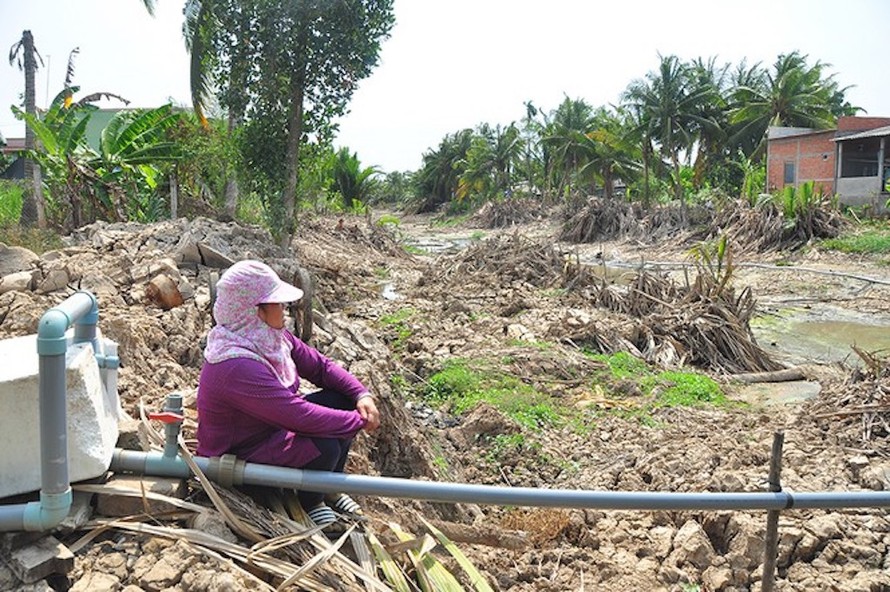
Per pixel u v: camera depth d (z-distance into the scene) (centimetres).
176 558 292
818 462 666
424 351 1204
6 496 293
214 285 728
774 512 383
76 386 302
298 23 1667
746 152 4834
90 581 279
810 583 465
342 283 1755
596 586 473
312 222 3111
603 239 3828
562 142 4975
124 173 1812
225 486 333
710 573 484
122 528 304
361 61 1738
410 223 6950
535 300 1625
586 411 959
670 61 4172
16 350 328
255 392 318
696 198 3969
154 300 784
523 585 469
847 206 3347
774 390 1147
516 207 5419
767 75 4888
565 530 552
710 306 1395
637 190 4934
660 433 850
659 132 4212
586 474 742
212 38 1727
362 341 991
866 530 513
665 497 355
